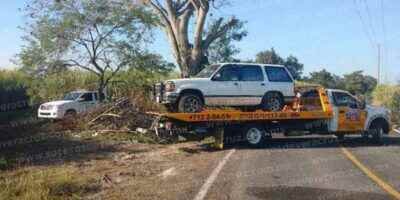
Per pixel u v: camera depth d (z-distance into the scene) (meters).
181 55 35.12
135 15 34.66
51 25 33.91
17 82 35.59
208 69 19.17
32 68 34.31
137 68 35.50
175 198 9.86
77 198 9.81
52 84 34.62
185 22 35.19
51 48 33.78
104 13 34.00
